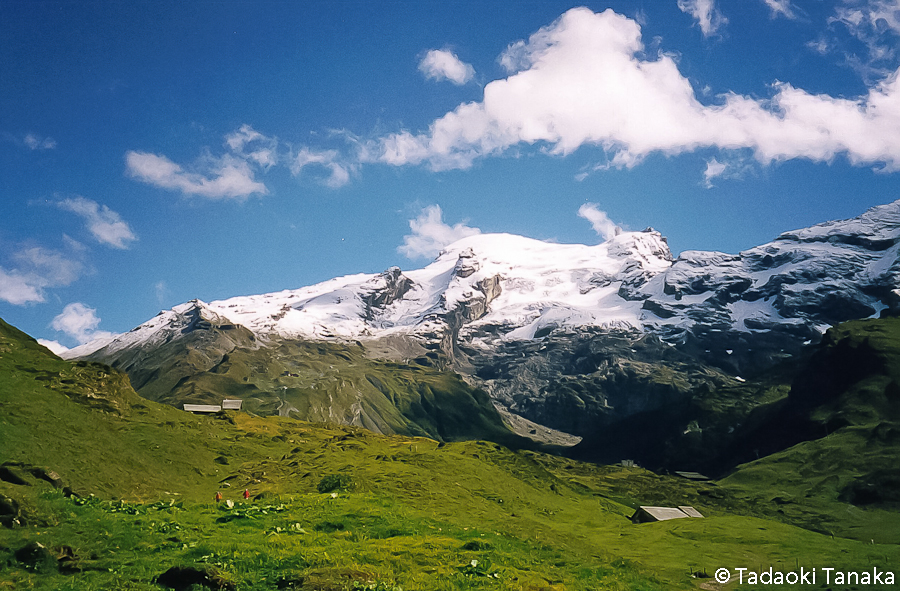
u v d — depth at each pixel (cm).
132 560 3719
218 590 3388
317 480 9600
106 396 11069
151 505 5528
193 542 4216
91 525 4209
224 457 11081
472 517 7562
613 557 6475
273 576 3669
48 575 3416
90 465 7850
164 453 9900
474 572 4212
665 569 6506
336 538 4809
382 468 10844
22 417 8381
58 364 11081
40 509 4216
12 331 11538
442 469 11962
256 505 5897
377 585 3638
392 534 5119
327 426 19225
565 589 4238
